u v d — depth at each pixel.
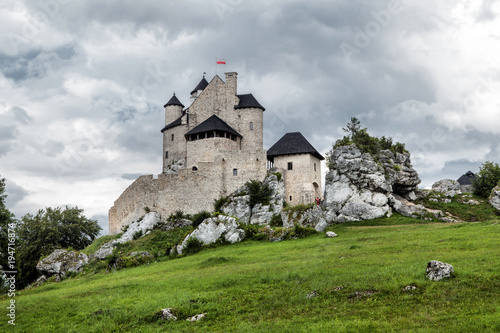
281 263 43.66
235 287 35.22
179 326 28.62
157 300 33.66
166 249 66.62
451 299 27.28
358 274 34.28
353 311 27.55
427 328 23.86
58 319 32.22
